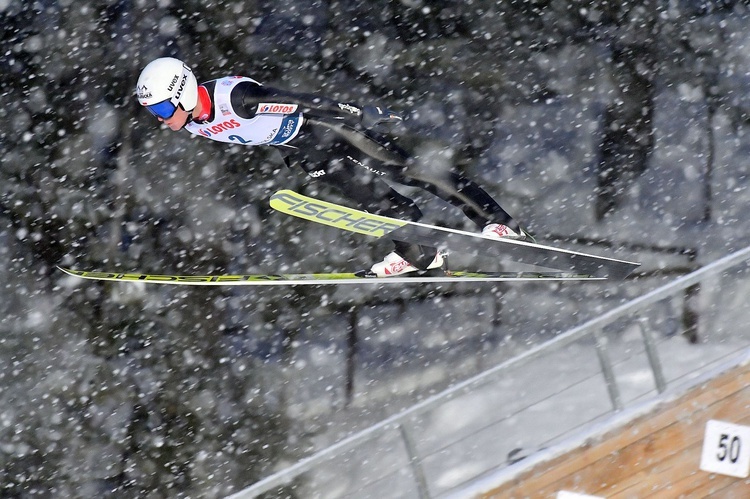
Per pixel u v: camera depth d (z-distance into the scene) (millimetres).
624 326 29547
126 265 32156
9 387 30703
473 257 32188
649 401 16484
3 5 34594
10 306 31469
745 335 28391
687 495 16406
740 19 34219
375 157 18344
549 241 32156
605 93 33875
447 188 18750
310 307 31891
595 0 34781
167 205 32688
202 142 33094
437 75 34219
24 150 32906
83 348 31203
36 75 33750
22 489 29734
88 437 30281
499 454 26750
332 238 32781
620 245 31844
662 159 32938
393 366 30797
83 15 34281
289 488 28812
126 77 33625
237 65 33938
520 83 34156
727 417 16453
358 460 28750
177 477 29875
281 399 30531
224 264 32375
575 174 32969
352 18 34688
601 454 16359
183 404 30641
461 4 34812
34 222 32312
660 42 34250
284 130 17969
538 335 30750
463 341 31016
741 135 32906
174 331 31453
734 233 31281
